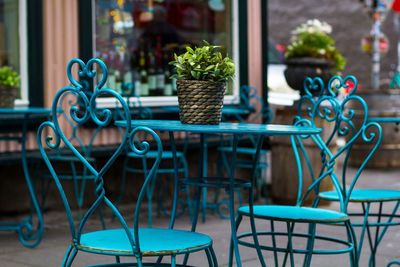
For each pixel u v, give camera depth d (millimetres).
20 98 7230
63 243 6363
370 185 10188
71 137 7539
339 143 13672
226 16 9062
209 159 8938
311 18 19031
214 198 8812
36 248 6172
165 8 8492
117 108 7621
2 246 6242
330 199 4574
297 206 4676
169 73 8430
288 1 19203
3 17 7246
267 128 3688
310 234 4391
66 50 7531
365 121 4461
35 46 7301
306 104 8422
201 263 5633
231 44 9094
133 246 3109
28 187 7008
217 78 3855
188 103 3844
